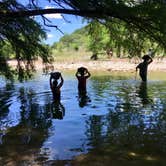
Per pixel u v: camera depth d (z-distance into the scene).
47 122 12.19
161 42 10.55
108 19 10.78
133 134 10.43
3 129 11.38
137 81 24.36
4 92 19.81
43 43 14.91
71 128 11.29
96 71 36.62
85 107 14.73
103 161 8.37
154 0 9.71
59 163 8.29
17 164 8.27
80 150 9.16
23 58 14.44
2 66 14.60
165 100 16.03
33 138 10.29
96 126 11.45
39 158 8.64
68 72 36.41
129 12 9.75
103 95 17.92
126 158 8.55
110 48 12.79
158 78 26.20
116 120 12.20
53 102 16.14
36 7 11.27
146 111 13.61
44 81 25.86
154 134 10.40
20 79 15.09
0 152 9.11
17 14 10.84
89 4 10.16
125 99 16.53
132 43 11.57
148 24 10.23
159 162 8.30
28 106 15.27
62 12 10.58
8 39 13.50
